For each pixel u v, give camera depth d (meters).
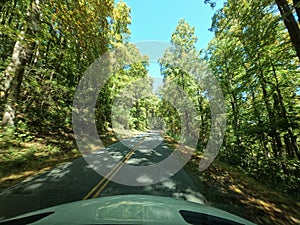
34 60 12.99
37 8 9.00
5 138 8.43
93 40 12.74
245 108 14.51
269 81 11.49
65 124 15.34
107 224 1.42
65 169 7.19
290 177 7.85
